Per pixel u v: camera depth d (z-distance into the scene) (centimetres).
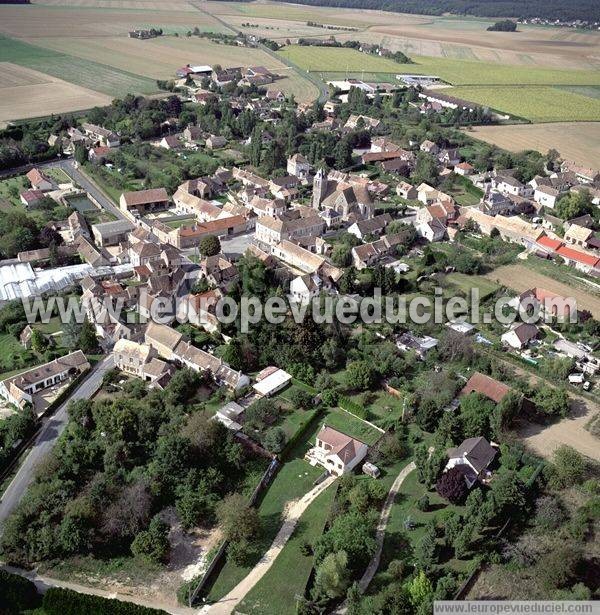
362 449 13875
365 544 11444
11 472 13425
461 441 14450
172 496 12988
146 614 10312
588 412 15588
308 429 14975
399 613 10350
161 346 17212
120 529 11981
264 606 10869
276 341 17112
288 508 12862
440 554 11738
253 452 14138
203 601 10969
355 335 18388
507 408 14350
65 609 10450
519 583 11231
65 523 11725
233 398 15575
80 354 16675
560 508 12719
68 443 13675
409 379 16712
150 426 14262
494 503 12100
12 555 11606
